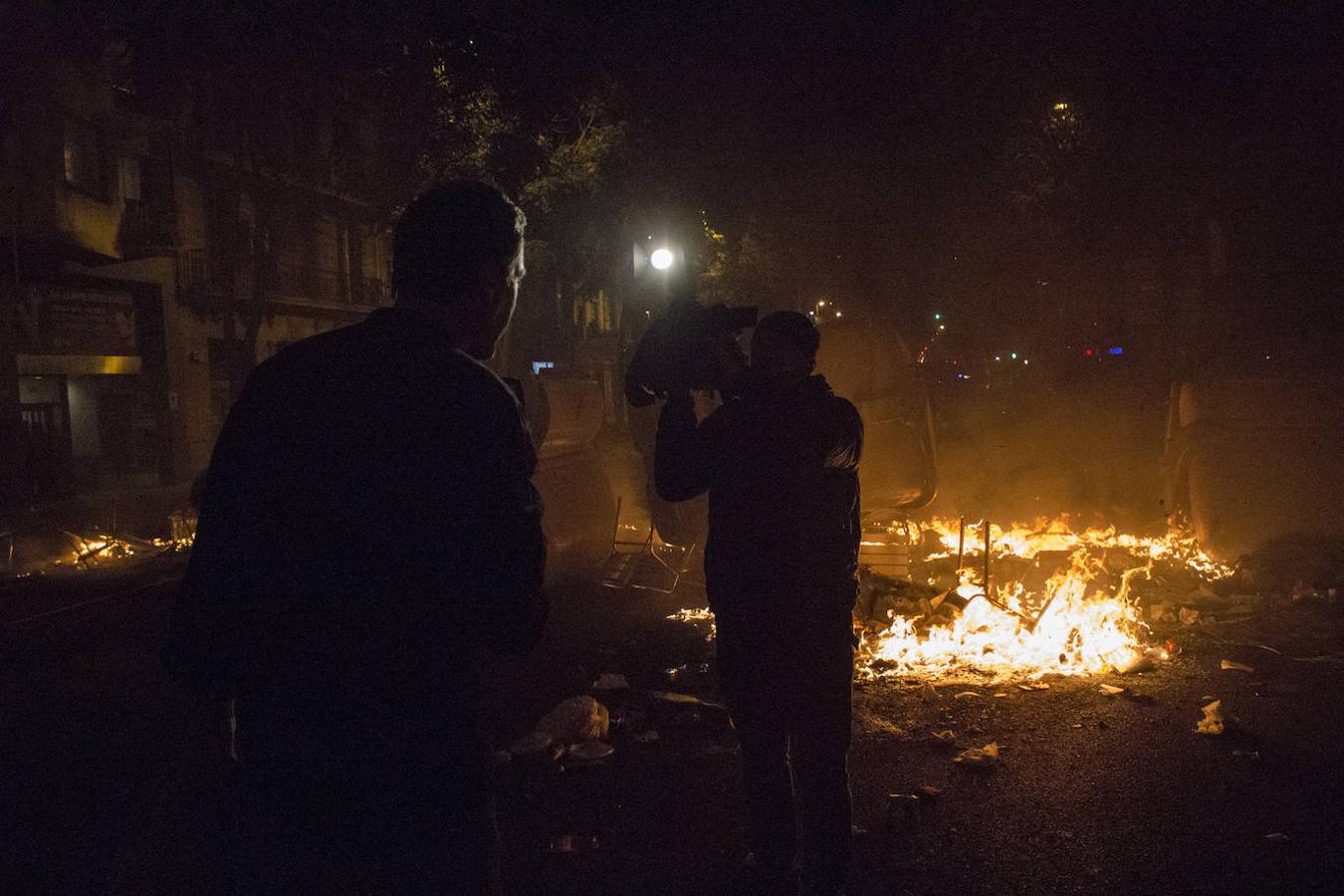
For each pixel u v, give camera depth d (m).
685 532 6.90
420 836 1.57
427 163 20.81
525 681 5.64
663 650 6.20
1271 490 8.14
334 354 1.70
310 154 27.03
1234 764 4.01
